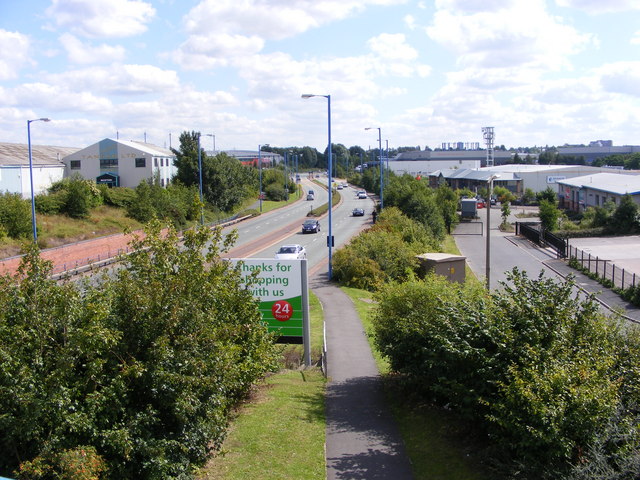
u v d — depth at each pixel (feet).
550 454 26.76
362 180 432.66
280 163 620.08
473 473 30.37
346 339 66.28
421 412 40.78
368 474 30.91
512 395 28.22
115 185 231.71
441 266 96.58
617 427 26.58
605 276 116.06
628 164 481.05
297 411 40.55
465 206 236.43
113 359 25.67
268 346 43.19
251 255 133.08
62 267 115.65
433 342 37.55
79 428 22.49
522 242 178.19
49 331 24.02
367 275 103.86
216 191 233.76
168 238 32.45
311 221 185.37
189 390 26.45
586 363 29.12
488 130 433.89
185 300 28.48
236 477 29.35
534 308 33.27
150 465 24.22
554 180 331.36
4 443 21.70
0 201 131.64
